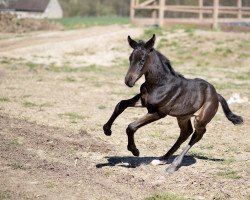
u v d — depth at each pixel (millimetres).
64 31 35469
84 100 17219
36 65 24641
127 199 8273
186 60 26719
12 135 12070
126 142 12039
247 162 10422
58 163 10070
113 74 23156
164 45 28734
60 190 8555
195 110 9719
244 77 23000
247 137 12844
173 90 9375
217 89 19844
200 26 33500
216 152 11391
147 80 9273
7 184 8734
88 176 9352
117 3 113562
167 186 8992
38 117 14344
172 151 10281
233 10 35000
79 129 13109
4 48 28703
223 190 8680
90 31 33719
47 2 80312
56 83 20375
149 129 13414
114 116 9328
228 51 27250
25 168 9641
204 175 9555
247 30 32500
